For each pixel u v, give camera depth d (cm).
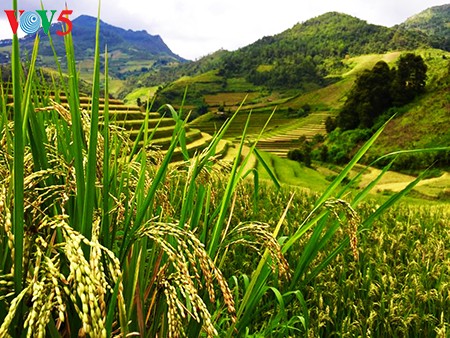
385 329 383
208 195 263
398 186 7600
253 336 329
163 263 249
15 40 165
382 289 436
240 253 506
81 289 138
